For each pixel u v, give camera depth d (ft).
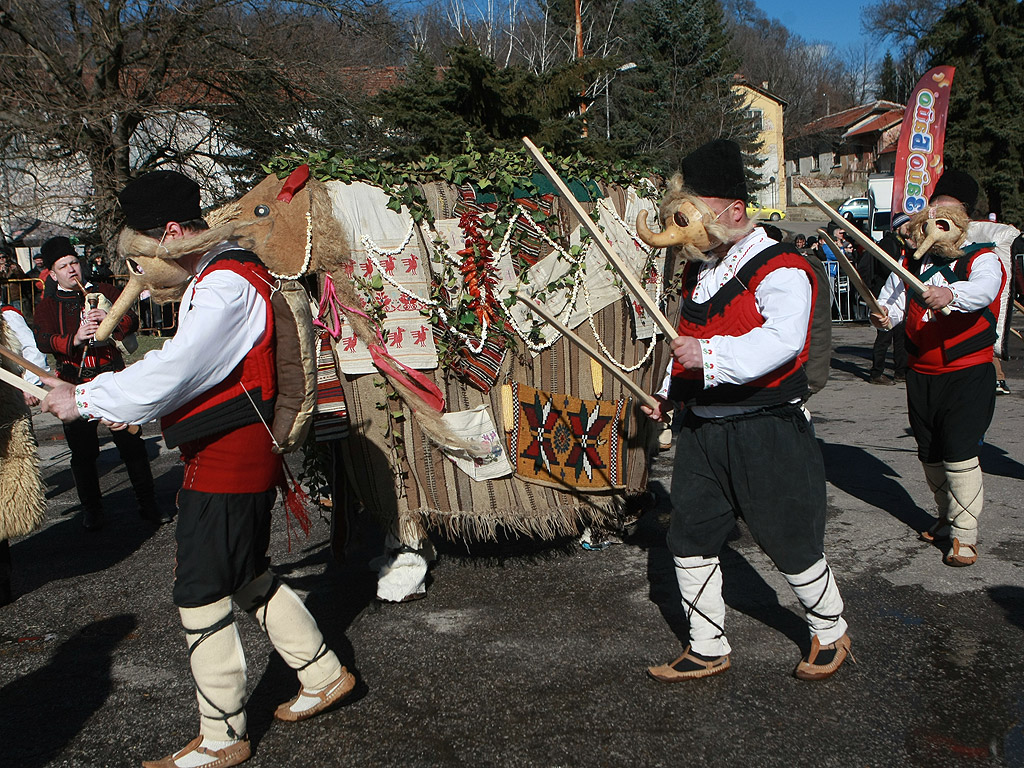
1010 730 8.99
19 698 10.46
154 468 22.40
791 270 9.06
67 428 16.66
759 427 9.37
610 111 93.35
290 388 8.60
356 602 12.91
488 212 12.35
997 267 13.10
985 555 13.91
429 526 12.61
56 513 18.66
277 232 10.60
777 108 160.04
